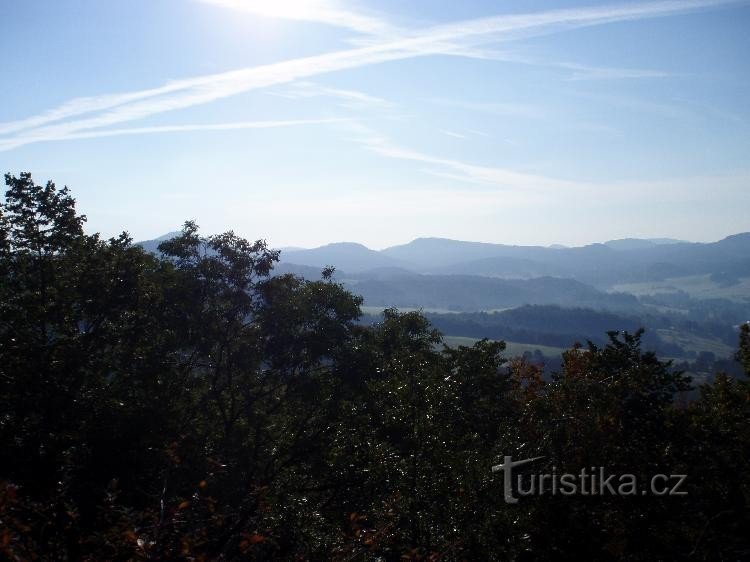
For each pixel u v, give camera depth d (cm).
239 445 1720
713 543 1235
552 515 1110
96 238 1836
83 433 1498
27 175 1739
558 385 1511
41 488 1309
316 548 1244
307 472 1788
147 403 1639
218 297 1884
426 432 1322
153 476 1445
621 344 1717
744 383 1662
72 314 1728
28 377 1527
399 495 1087
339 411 1788
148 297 1775
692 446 1375
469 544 1045
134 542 605
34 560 596
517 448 1199
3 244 1694
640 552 1160
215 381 1847
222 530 1137
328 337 1859
